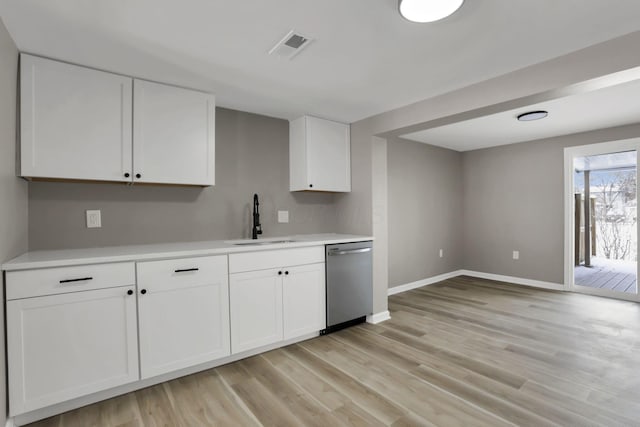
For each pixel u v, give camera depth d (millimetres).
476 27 1760
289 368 2352
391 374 2264
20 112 1894
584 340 2826
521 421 1752
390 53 2035
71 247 2309
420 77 2387
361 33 1811
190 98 2502
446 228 5395
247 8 1567
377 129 3268
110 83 2184
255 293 2498
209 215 2926
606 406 1881
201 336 2242
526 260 4941
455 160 5598
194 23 1685
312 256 2848
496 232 5281
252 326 2482
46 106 1966
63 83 2023
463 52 2033
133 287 1997
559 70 2088
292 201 3461
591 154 4273
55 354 1770
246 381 2176
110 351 1922
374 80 2432
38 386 1726
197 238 2861
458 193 5652
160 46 1903
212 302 2287
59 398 1774
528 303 3963
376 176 3387
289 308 2695
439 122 2865
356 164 3506
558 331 3037
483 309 3742
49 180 2172
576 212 4594
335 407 1891
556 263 4641
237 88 2551
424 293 4488
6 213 1714
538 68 2178
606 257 4387
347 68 2234
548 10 1609
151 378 2127
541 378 2197
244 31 1771
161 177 2361
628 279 4211
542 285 4770
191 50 1959
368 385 2123
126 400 1959
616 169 4262
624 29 1789
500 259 5242
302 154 3271
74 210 2326
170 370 2119
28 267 1688
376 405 1908
